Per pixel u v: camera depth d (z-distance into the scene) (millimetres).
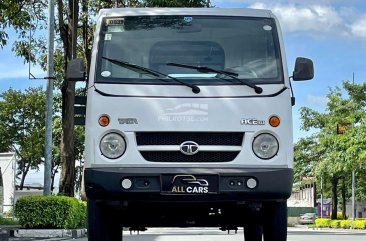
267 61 8039
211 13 8273
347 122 48969
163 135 7738
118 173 7574
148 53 8047
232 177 7594
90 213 8234
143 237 20859
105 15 8273
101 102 7797
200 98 7797
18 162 61844
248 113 7781
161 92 7816
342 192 62812
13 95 60000
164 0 22766
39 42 28031
